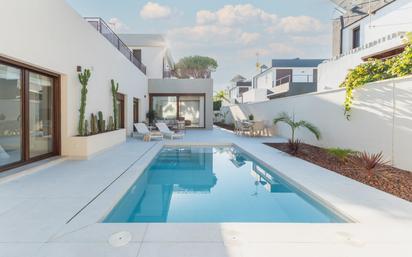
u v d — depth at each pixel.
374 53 9.34
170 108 20.31
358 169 6.16
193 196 5.42
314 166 6.79
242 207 4.72
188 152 10.47
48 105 7.27
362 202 4.16
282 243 2.96
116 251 2.77
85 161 7.36
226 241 3.00
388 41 9.12
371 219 3.56
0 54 5.13
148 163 7.28
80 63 8.32
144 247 2.85
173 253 2.75
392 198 4.34
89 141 7.73
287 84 20.98
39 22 6.17
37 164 6.39
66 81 7.54
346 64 11.41
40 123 6.90
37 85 6.76
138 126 12.88
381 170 5.69
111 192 4.61
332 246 2.91
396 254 2.75
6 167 5.68
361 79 7.24
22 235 3.09
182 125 18.86
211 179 6.71
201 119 20.59
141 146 10.55
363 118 7.18
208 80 20.17
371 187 4.95
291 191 5.61
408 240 3.03
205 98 20.22
